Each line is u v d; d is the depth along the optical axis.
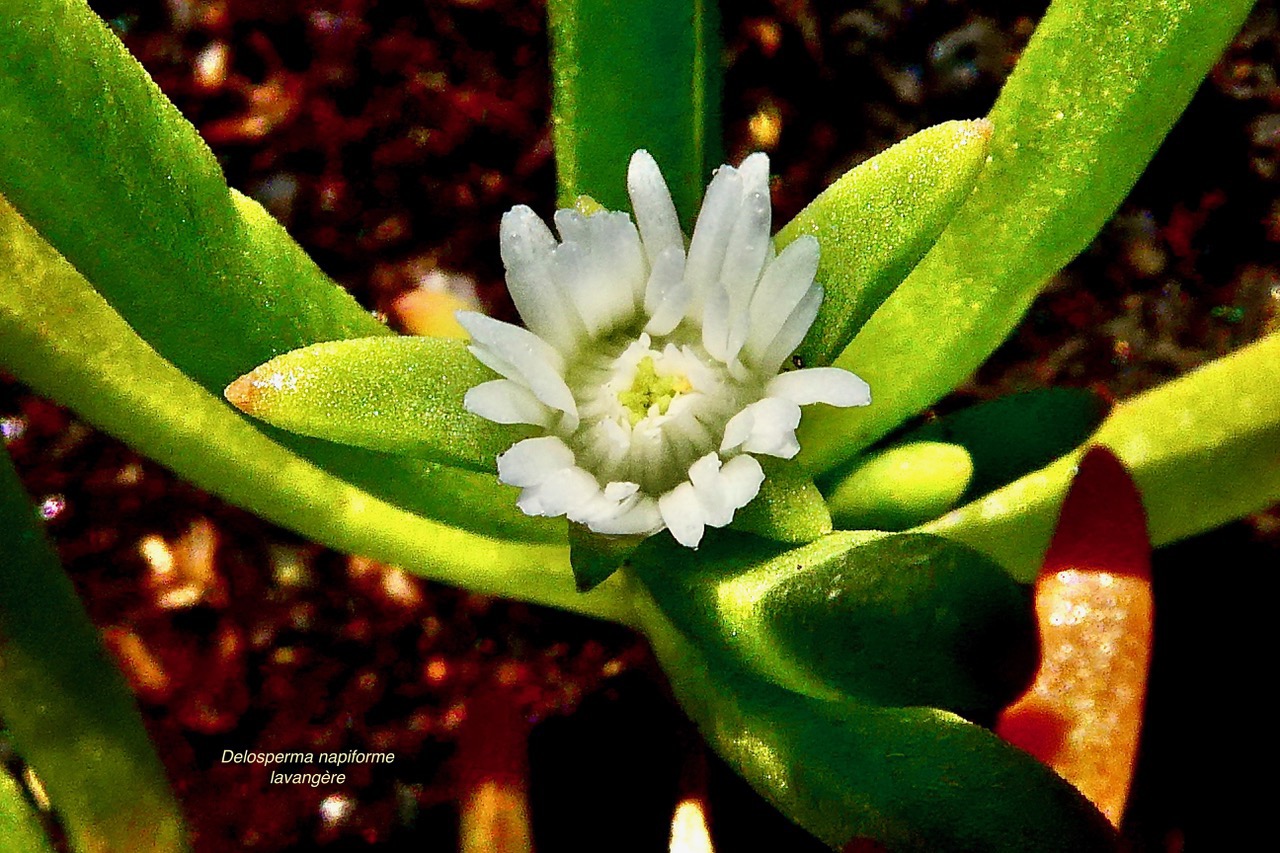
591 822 0.09
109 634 0.09
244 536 0.09
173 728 0.09
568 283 0.07
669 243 0.07
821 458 0.08
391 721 0.09
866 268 0.07
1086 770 0.08
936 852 0.07
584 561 0.07
